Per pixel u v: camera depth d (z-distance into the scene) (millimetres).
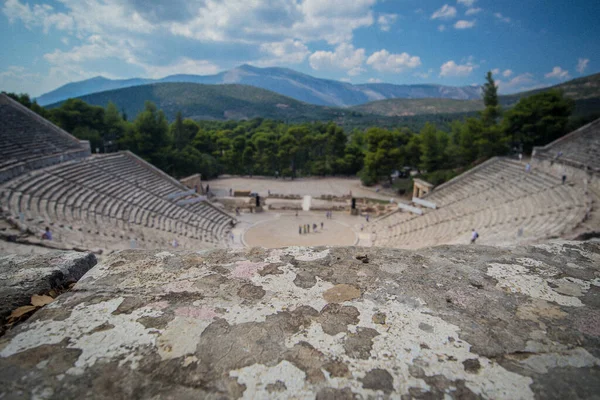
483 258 4238
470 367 2471
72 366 2344
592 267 4027
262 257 4176
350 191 57375
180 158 64625
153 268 3820
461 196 38281
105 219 27344
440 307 3197
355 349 2629
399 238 35125
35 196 25219
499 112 51031
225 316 3004
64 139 40125
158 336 2701
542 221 23344
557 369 2467
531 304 3271
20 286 3369
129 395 2156
